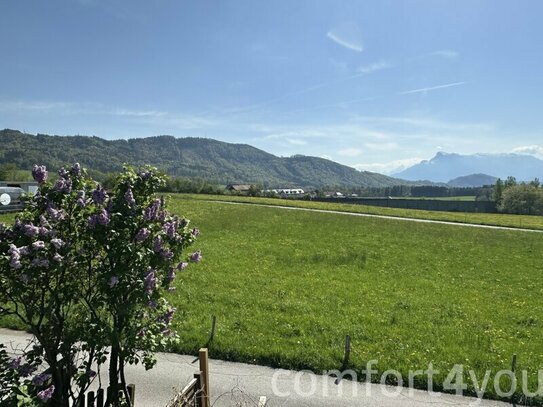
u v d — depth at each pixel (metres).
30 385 6.58
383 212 77.81
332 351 14.95
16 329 15.44
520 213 122.19
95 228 6.76
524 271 33.00
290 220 57.91
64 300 6.99
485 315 20.66
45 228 6.48
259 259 32.59
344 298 22.67
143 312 7.38
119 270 6.71
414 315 20.02
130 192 7.07
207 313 19.00
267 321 18.14
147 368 7.79
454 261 35.75
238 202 84.62
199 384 8.84
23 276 6.29
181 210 63.88
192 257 7.79
